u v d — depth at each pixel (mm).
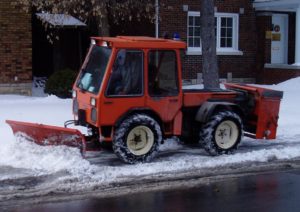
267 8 23359
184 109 9938
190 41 22406
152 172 8914
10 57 17656
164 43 9445
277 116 10680
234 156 9953
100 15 15234
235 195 7777
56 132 9109
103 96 8992
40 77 24609
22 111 13906
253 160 9836
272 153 10234
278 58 24766
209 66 15281
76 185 8172
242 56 23656
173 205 7289
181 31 21938
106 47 9344
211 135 9844
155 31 21250
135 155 9281
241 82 23719
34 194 7762
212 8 15250
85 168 8914
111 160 9633
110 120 9094
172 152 10359
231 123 10008
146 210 7066
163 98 9500
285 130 12594
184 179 8617
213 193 7879
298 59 22625
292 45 24875
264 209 7102
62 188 8023
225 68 23219
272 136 10711
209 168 9266
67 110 14211
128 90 9195
